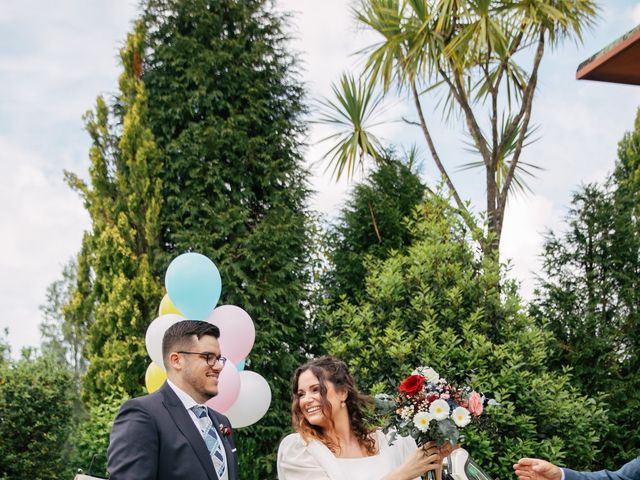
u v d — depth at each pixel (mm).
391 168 10812
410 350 7684
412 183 10625
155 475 2906
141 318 9562
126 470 2844
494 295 8227
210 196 10133
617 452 9703
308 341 10016
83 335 11250
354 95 11875
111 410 8828
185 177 10250
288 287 9859
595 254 10508
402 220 10258
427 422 3062
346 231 10336
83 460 8883
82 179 10383
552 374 8281
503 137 11820
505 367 7613
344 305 8625
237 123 10352
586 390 10117
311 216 10602
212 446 3158
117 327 9539
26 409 9078
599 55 3811
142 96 10258
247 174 10273
